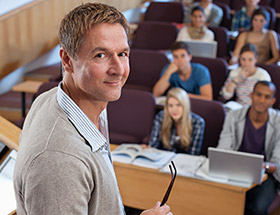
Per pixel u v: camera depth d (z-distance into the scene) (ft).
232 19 19.70
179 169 7.64
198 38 15.93
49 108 2.83
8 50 13.67
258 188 8.01
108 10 2.63
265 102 8.25
